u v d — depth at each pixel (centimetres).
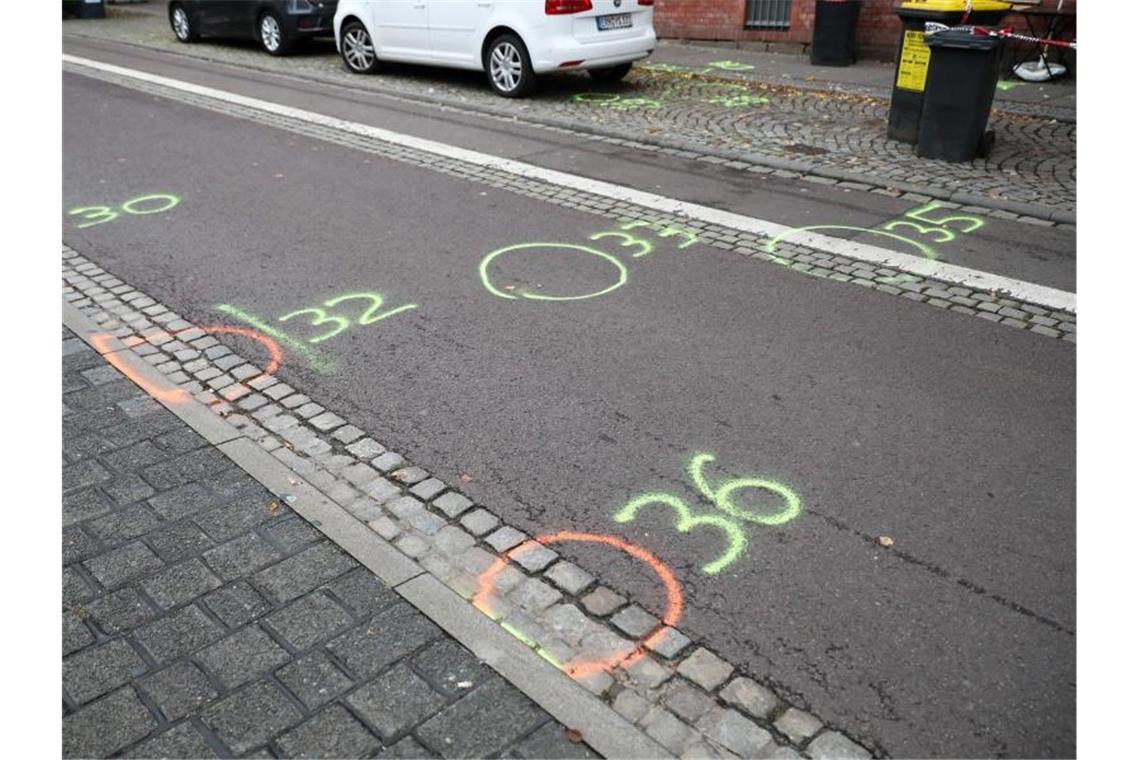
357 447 393
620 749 249
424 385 443
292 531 337
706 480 367
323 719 258
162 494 358
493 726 256
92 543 329
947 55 767
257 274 579
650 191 740
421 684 270
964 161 794
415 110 1062
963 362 457
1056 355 463
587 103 1071
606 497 357
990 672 274
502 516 347
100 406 423
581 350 475
